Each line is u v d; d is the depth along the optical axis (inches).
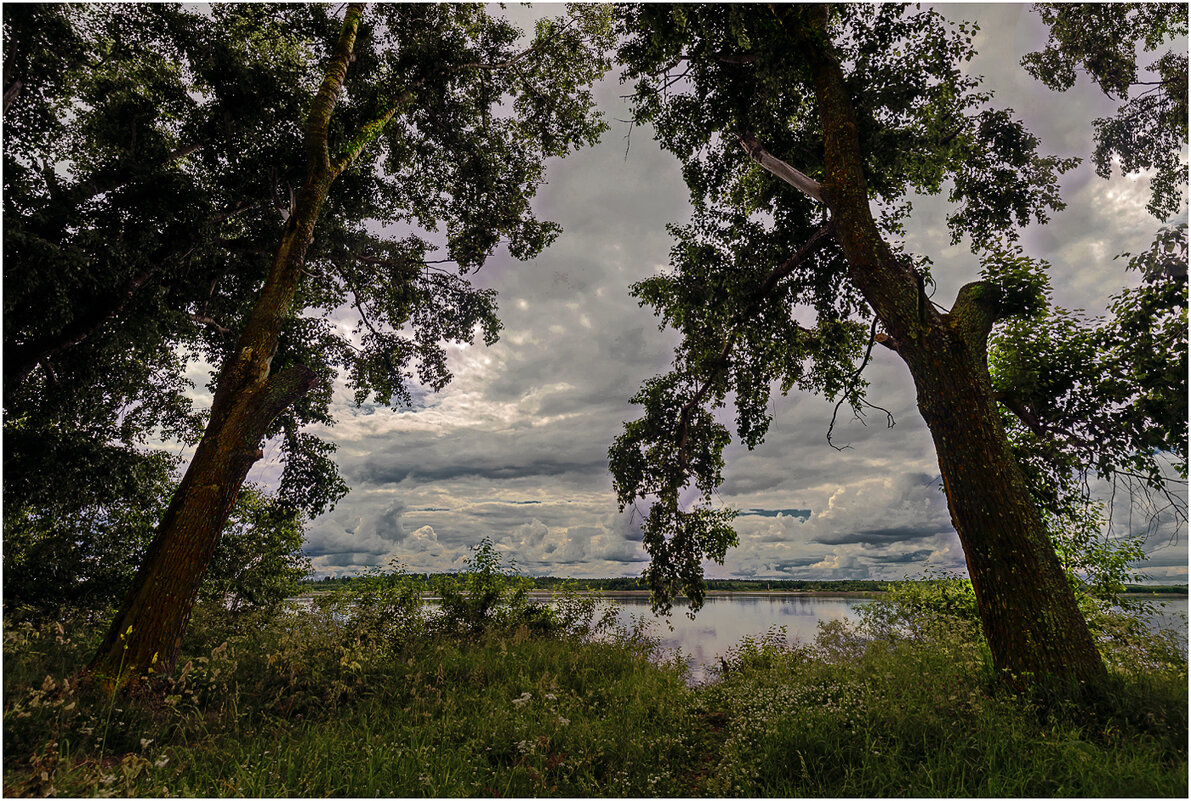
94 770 153.7
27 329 349.1
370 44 492.7
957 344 273.3
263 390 305.7
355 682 261.7
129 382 485.1
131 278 383.9
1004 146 416.8
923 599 412.5
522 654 344.2
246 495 491.5
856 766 173.5
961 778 154.6
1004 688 220.1
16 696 182.2
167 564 255.8
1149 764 157.8
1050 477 368.5
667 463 558.6
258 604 459.8
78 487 383.6
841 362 489.4
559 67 590.6
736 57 422.9
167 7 405.7
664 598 535.5
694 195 523.5
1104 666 222.1
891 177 422.6
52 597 366.3
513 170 611.2
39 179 346.0
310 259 506.9
